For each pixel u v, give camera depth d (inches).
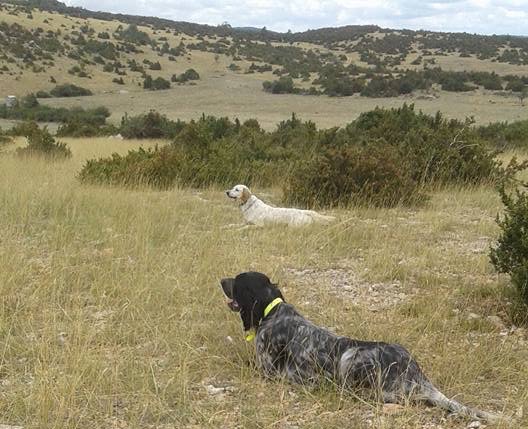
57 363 193.9
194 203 366.9
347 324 215.8
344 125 1321.4
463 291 240.4
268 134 655.8
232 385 188.4
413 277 255.3
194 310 220.7
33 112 1742.1
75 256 263.0
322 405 178.5
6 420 173.3
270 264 260.4
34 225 307.1
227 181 457.1
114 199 348.2
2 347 200.2
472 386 187.2
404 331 210.2
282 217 315.3
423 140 463.8
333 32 5954.7
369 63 3410.4
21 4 5221.5
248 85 2711.6
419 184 415.2
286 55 3973.9
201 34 5032.0
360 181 374.9
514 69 2923.2
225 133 692.7
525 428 171.8
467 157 439.5
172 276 241.1
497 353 199.0
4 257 251.9
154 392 182.2
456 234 306.8
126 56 3408.0
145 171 442.0
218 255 265.4
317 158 393.1
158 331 206.2
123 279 239.3
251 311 193.5
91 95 2450.8
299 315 191.2
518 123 835.4
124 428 172.9
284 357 187.6
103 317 218.5
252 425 173.2
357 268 262.2
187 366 190.1
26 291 232.7
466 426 172.1
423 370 192.7
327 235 292.0
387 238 293.4
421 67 3139.8
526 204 231.1
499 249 233.1
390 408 175.5
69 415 173.9
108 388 182.9
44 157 589.3
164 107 2014.0
